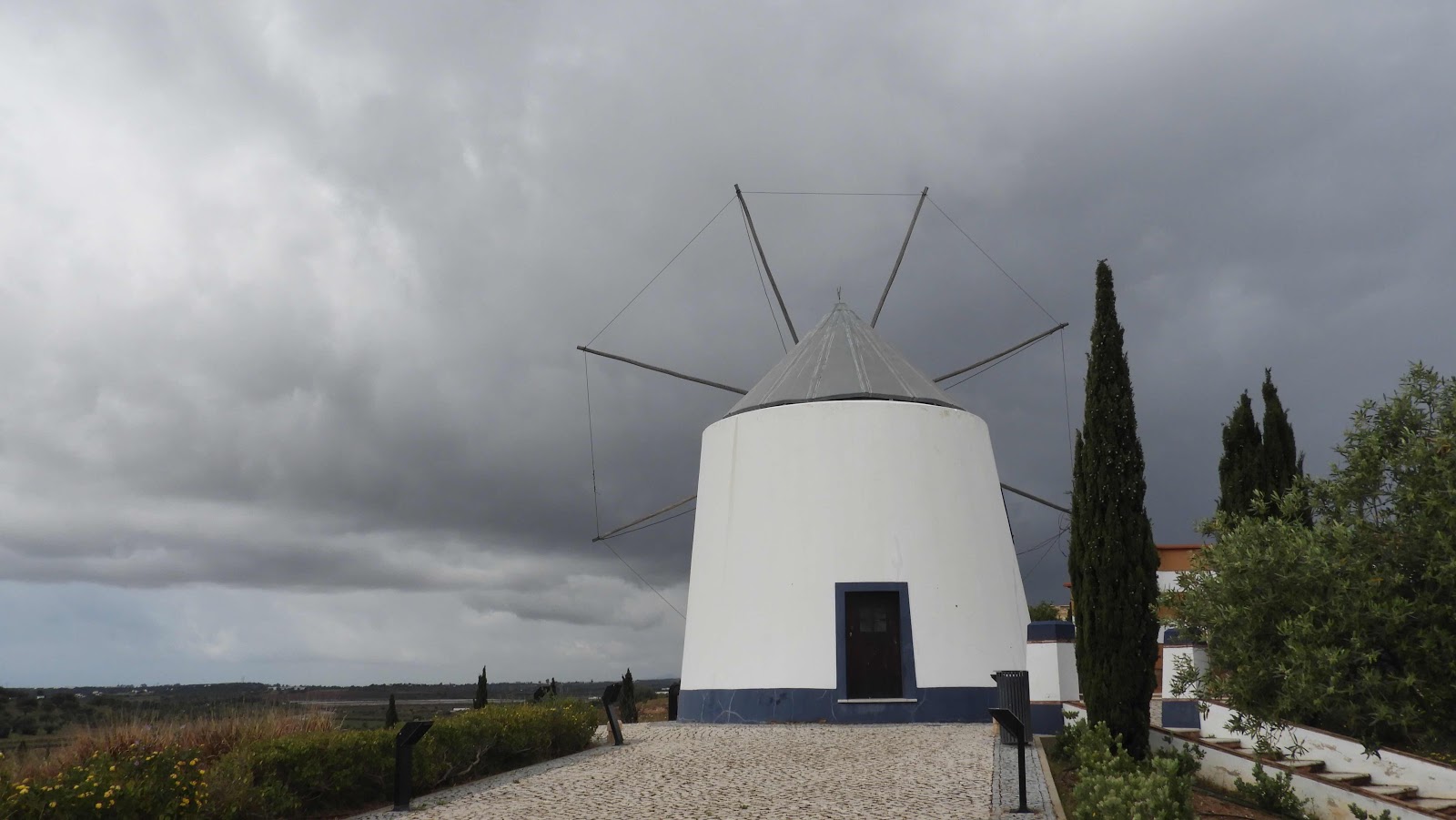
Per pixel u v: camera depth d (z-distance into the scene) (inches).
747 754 657.6
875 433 935.7
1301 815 522.6
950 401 1010.1
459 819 492.1
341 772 532.4
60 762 483.2
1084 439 633.6
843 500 919.0
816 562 905.5
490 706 753.0
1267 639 538.3
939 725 812.6
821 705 868.6
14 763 462.6
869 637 896.3
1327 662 494.3
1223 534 573.3
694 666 959.0
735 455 980.6
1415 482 519.5
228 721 585.0
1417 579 519.8
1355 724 514.9
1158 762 483.2
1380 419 550.6
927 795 511.5
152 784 433.1
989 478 997.2
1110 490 619.5
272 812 497.0
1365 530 534.0
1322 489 568.7
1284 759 567.2
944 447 954.1
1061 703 698.8
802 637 889.5
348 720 652.1
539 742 679.1
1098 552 618.2
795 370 1021.8
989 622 914.7
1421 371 546.6
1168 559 1074.7
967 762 599.5
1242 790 555.2
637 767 620.7
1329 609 512.1
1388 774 516.1
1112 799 416.2
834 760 623.2
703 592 975.6
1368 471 535.8
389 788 559.5
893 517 913.5
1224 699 589.3
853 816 467.2
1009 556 983.6
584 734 741.3
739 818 470.6
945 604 896.9
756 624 910.4
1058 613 1309.1
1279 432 851.4
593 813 493.4
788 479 938.7
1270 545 539.5
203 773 467.8
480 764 631.8
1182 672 589.6
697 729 831.1
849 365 998.4
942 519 927.0
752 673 897.5
